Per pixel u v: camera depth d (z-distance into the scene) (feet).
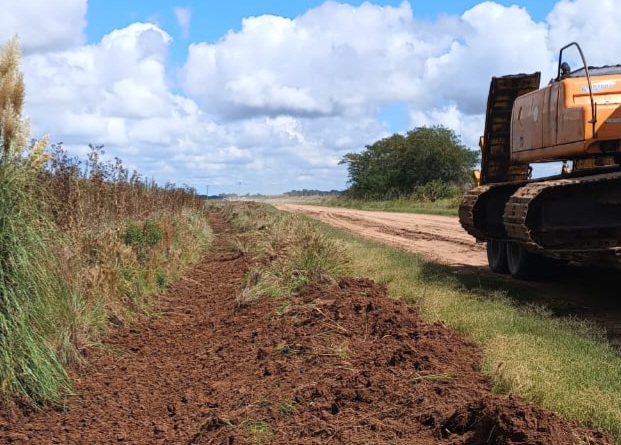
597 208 32.68
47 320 23.24
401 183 207.21
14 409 20.88
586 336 25.14
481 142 48.96
